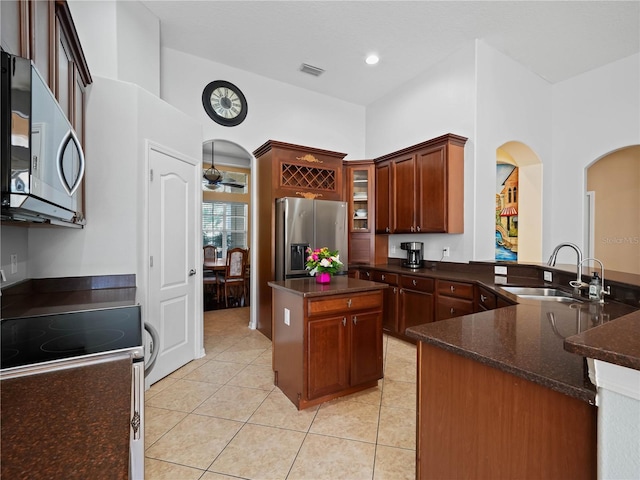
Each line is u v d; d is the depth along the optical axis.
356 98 4.73
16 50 1.08
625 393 0.69
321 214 3.75
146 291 2.46
